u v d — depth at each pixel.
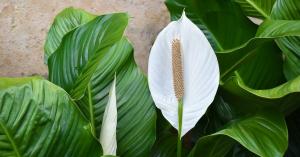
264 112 0.78
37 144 0.70
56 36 0.95
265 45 0.92
